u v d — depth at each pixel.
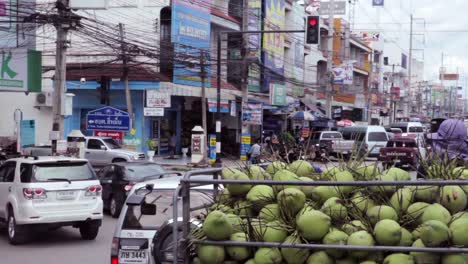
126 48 28.66
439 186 3.36
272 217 3.55
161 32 33.41
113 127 27.28
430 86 126.00
